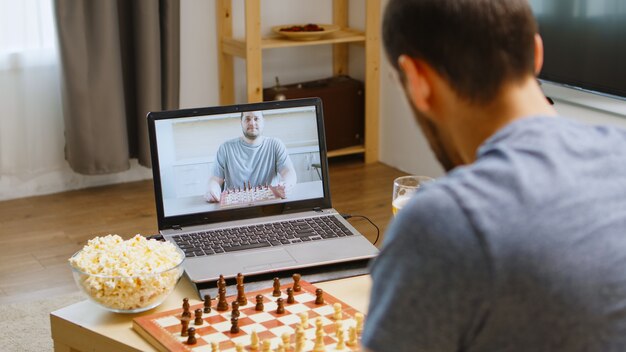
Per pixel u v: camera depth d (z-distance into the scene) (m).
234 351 1.47
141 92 4.07
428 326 0.82
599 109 3.17
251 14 4.07
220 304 1.63
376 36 4.45
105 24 3.89
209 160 1.96
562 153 0.85
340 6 4.64
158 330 1.54
